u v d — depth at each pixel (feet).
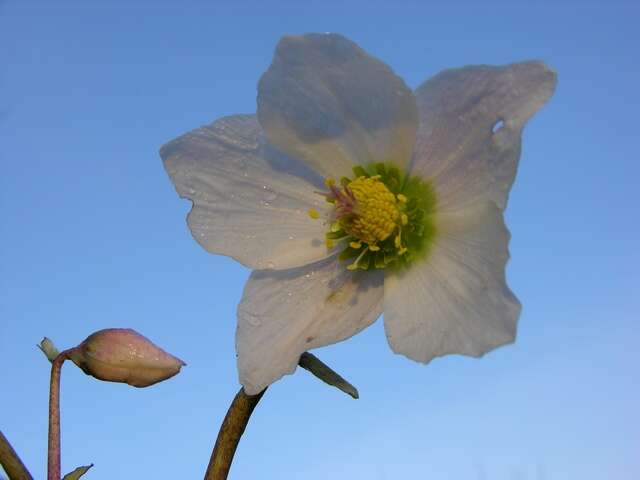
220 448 0.63
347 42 0.63
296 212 0.69
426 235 0.65
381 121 0.67
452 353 0.59
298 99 0.66
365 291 0.67
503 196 0.61
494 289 0.59
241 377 0.63
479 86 0.62
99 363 0.62
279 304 0.67
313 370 0.62
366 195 0.66
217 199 0.68
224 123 0.69
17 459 0.59
